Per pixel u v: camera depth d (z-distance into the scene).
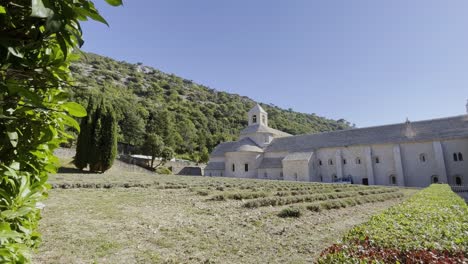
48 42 1.65
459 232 4.20
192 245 6.94
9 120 1.52
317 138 52.47
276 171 50.59
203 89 169.12
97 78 118.81
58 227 7.79
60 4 1.35
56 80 1.68
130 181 21.77
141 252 6.26
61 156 38.84
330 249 3.36
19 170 1.78
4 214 1.45
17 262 1.51
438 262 2.88
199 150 85.56
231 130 111.38
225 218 10.22
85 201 12.32
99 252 6.09
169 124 75.12
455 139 39.59
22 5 1.43
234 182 27.22
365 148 45.56
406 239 3.79
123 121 68.75
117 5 1.52
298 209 11.26
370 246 3.61
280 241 7.67
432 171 40.31
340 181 46.06
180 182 23.52
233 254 6.50
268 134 57.22
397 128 45.78
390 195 19.89
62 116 1.95
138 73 150.00
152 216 9.90
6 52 1.35
